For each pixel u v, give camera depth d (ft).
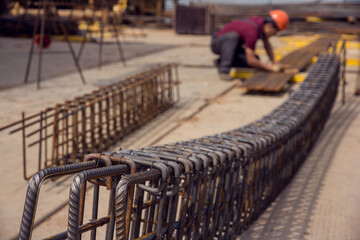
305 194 11.99
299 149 13.38
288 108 13.07
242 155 8.32
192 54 46.52
